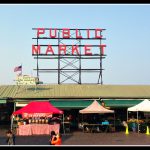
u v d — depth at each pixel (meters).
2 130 42.28
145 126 40.47
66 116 46.78
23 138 34.25
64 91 48.44
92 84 53.69
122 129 44.44
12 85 52.72
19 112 36.97
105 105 45.19
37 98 45.19
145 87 51.34
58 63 56.69
